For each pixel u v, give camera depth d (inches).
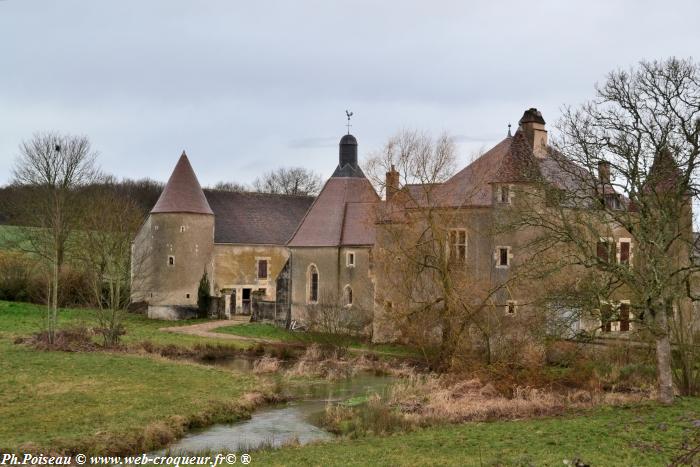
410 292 1371.8
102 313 1480.1
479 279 1337.4
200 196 2314.2
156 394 999.6
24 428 786.2
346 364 1366.9
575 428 776.9
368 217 1572.3
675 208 908.0
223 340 1704.0
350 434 831.7
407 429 846.5
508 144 1537.9
